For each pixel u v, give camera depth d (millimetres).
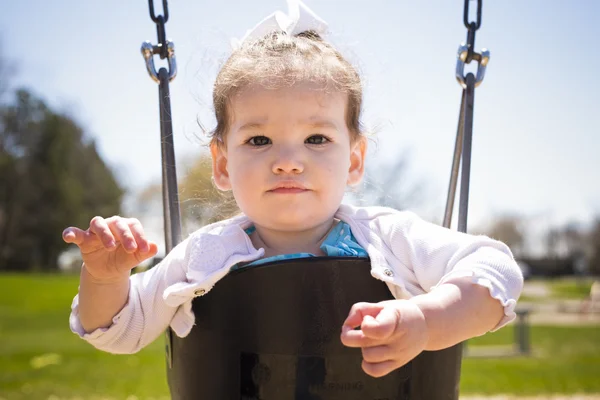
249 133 1521
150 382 5262
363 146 1769
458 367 1417
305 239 1599
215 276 1394
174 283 1535
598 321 13945
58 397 4582
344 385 1294
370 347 1103
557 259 32188
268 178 1492
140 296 1551
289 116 1498
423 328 1172
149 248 1353
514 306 1307
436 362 1361
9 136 28219
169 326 1479
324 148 1528
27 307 14320
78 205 29188
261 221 1534
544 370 6488
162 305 1536
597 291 17422
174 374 1457
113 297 1488
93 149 29656
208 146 1870
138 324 1531
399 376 1322
